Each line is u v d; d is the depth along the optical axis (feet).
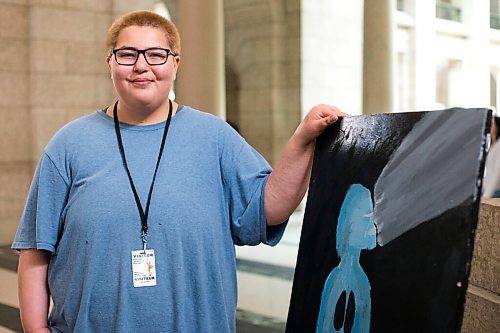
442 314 5.16
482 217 8.27
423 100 58.13
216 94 31.76
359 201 6.73
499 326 7.83
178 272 7.65
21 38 34.24
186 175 7.90
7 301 22.49
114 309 7.61
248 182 8.16
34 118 34.55
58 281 7.97
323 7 48.44
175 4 47.32
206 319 7.79
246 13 48.78
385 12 36.22
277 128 48.62
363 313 6.17
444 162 5.70
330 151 7.52
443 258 5.33
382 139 6.73
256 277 25.95
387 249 6.07
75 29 35.22
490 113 5.43
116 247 7.63
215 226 7.97
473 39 63.31
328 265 7.00
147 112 8.03
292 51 47.96
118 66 7.82
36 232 7.96
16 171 34.53
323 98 48.96
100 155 7.94
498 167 12.25
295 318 7.34
